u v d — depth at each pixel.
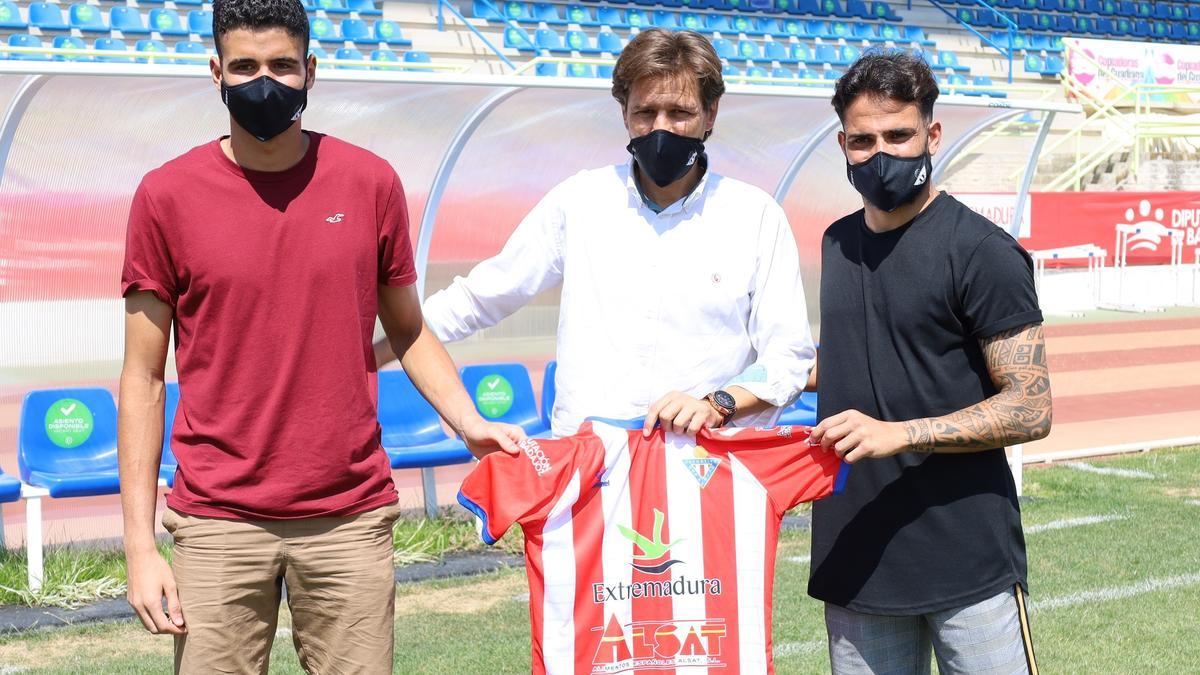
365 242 2.70
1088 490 7.83
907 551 2.90
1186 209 20.11
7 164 6.23
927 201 2.93
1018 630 2.90
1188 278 20.34
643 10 20.45
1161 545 6.54
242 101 2.47
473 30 16.89
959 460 2.88
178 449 2.70
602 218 3.00
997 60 23.50
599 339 3.00
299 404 2.64
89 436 6.32
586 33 19.66
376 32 17.34
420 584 5.97
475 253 7.80
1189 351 15.66
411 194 7.40
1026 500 7.58
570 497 2.78
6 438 6.59
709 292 2.97
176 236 2.59
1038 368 2.78
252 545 2.66
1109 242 19.36
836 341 3.06
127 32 15.52
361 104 6.85
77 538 6.58
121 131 6.40
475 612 5.52
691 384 3.00
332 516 2.70
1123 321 18.30
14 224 6.35
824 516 3.05
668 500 2.84
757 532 2.85
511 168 7.77
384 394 7.13
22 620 5.34
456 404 2.90
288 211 2.61
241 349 2.62
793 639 5.13
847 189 8.88
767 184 8.49
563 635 2.79
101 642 5.10
